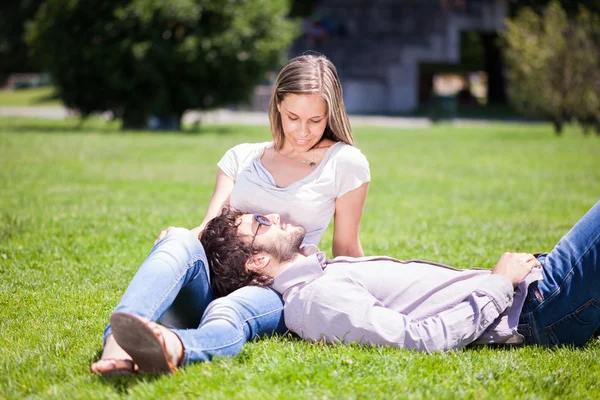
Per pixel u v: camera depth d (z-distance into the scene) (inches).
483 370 120.6
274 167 146.2
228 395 109.2
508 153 546.3
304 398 107.8
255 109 1092.5
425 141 639.8
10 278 180.9
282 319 136.3
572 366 125.3
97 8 679.1
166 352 112.6
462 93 1366.9
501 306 130.1
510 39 738.2
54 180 358.9
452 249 223.9
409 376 117.3
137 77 692.1
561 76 710.5
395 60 1104.8
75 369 122.1
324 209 144.5
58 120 855.7
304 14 1330.0
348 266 138.0
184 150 512.1
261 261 135.0
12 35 1509.6
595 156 526.9
